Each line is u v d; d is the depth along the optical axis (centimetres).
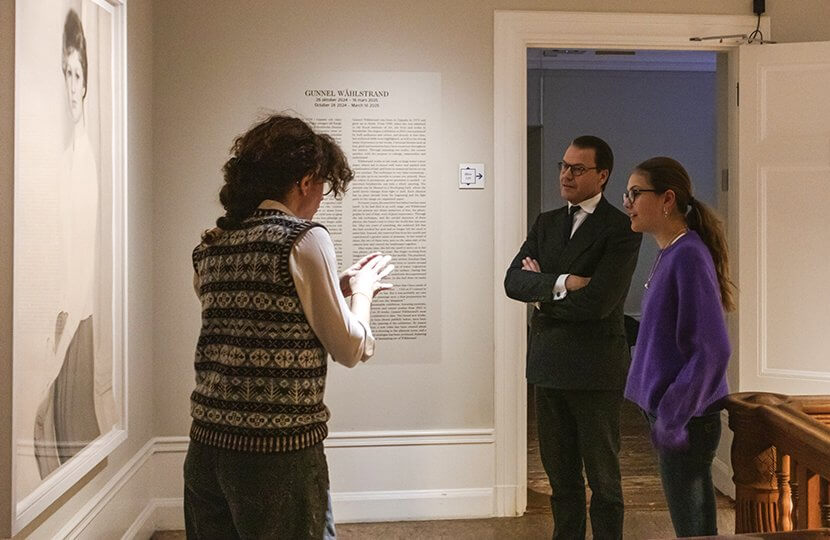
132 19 342
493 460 401
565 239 303
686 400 212
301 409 170
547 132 777
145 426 371
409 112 393
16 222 208
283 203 183
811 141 386
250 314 170
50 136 235
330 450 394
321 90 389
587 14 396
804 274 389
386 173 394
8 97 206
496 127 394
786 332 392
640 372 230
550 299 293
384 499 396
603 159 297
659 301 224
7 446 204
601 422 295
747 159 396
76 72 258
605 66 766
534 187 784
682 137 782
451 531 381
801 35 407
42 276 229
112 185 299
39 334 227
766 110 393
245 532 171
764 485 204
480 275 398
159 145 383
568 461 308
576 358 292
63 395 247
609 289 284
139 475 357
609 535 295
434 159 395
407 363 398
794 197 389
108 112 294
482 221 398
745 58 396
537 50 746
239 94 386
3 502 204
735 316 405
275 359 168
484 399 401
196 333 387
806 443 176
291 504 169
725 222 420
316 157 182
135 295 349
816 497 182
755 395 213
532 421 650
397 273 396
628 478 468
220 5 384
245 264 171
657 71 776
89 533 281
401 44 392
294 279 169
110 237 298
